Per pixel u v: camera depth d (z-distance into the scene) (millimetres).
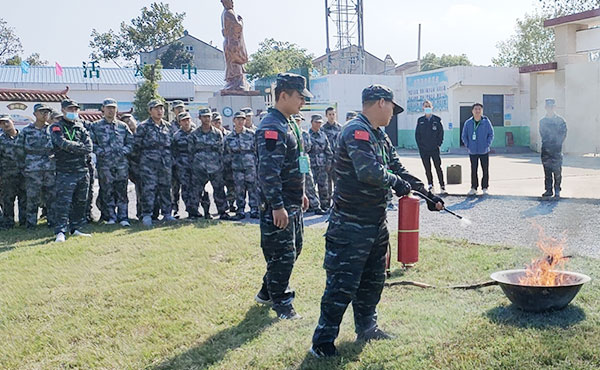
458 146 26734
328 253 3525
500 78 26703
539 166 17031
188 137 9430
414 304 4445
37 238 8148
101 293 5207
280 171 4055
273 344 3814
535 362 3115
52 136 7684
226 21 18719
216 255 6547
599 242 6305
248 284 5336
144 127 9031
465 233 7262
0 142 9086
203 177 9328
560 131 9375
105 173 8953
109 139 8906
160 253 6699
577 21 20453
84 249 7082
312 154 9711
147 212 9023
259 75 39875
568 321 3682
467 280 5031
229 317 4480
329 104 27969
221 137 9469
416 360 3270
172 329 4281
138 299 5008
